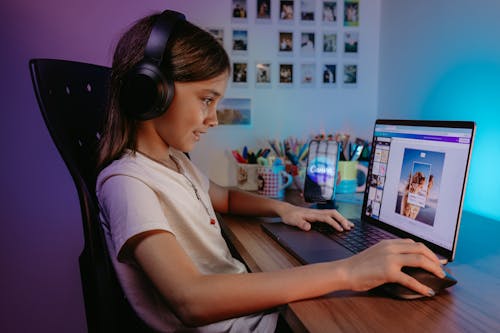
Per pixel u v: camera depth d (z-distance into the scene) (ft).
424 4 4.26
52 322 5.11
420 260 2.05
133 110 2.25
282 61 4.99
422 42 4.33
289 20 4.95
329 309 1.87
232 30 4.85
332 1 5.01
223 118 4.94
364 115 5.29
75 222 5.01
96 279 2.31
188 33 2.33
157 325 2.37
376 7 5.13
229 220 3.55
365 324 1.73
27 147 4.77
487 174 3.56
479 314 1.83
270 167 4.34
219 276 1.95
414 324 1.73
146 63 2.18
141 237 2.01
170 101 2.25
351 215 3.67
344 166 4.51
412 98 4.54
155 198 2.23
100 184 2.29
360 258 2.07
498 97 3.39
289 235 2.93
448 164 2.52
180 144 2.42
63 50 4.65
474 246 2.82
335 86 5.15
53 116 2.34
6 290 4.95
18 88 4.63
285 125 5.09
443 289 2.10
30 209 4.88
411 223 2.78
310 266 2.06
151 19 2.46
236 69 4.91
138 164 2.37
